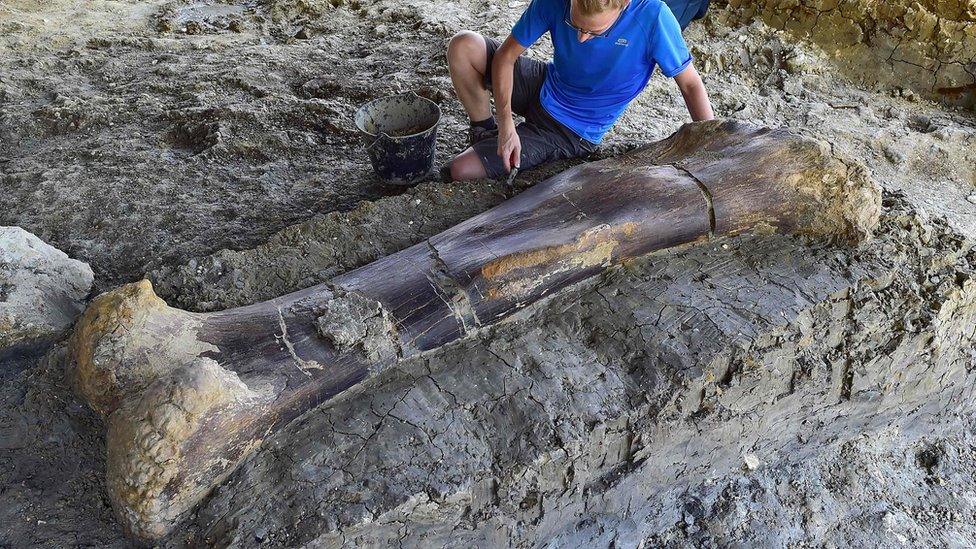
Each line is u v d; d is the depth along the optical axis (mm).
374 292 2314
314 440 2080
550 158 3332
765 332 2393
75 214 3150
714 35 4957
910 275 2697
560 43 3002
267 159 3600
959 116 4453
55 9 5586
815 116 4293
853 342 2611
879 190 2697
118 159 3553
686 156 2840
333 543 1919
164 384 1855
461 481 2033
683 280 2562
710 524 2637
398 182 3332
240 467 2031
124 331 2016
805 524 2699
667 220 2578
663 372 2299
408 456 2059
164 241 2990
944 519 2820
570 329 2422
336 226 2861
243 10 5652
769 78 4699
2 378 2348
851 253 2693
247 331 2156
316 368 2123
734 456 2689
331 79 4355
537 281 2418
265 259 2699
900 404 2904
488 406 2191
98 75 4469
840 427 2859
